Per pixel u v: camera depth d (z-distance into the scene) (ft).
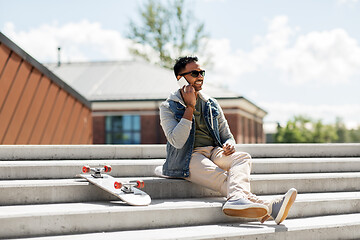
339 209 13.42
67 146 16.20
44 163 13.52
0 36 20.84
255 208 10.82
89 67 91.09
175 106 12.86
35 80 24.22
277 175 15.06
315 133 188.34
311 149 18.93
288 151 18.69
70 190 11.94
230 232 10.62
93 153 16.57
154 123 78.84
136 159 17.11
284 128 156.46
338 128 216.13
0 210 10.48
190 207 11.50
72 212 10.39
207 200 12.68
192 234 10.36
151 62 104.37
